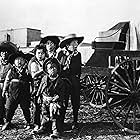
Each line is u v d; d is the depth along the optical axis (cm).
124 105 691
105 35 838
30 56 681
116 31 802
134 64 697
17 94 661
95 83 979
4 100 695
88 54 1328
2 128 678
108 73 702
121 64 671
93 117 852
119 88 694
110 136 651
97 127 729
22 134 641
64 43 665
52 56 633
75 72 670
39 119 644
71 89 673
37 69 625
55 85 613
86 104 1026
